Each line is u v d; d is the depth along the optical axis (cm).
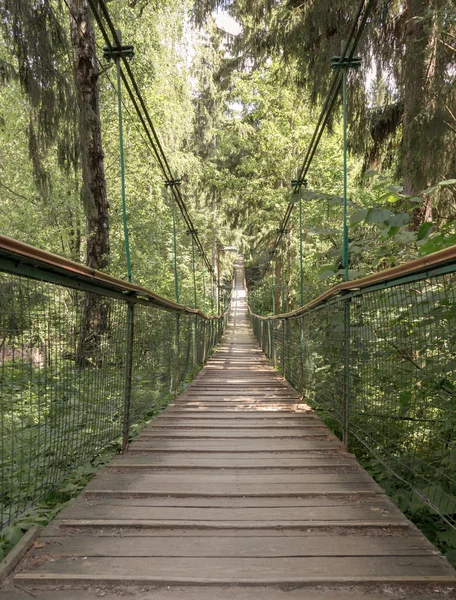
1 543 163
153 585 132
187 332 612
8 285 152
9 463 161
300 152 1311
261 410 390
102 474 229
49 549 152
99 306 238
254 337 1595
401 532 166
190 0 902
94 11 327
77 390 210
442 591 129
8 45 577
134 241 887
